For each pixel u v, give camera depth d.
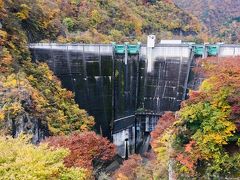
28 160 19.53
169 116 51.75
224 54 69.56
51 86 66.25
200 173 26.08
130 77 75.19
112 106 74.06
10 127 48.16
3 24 65.62
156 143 39.28
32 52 71.19
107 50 73.56
